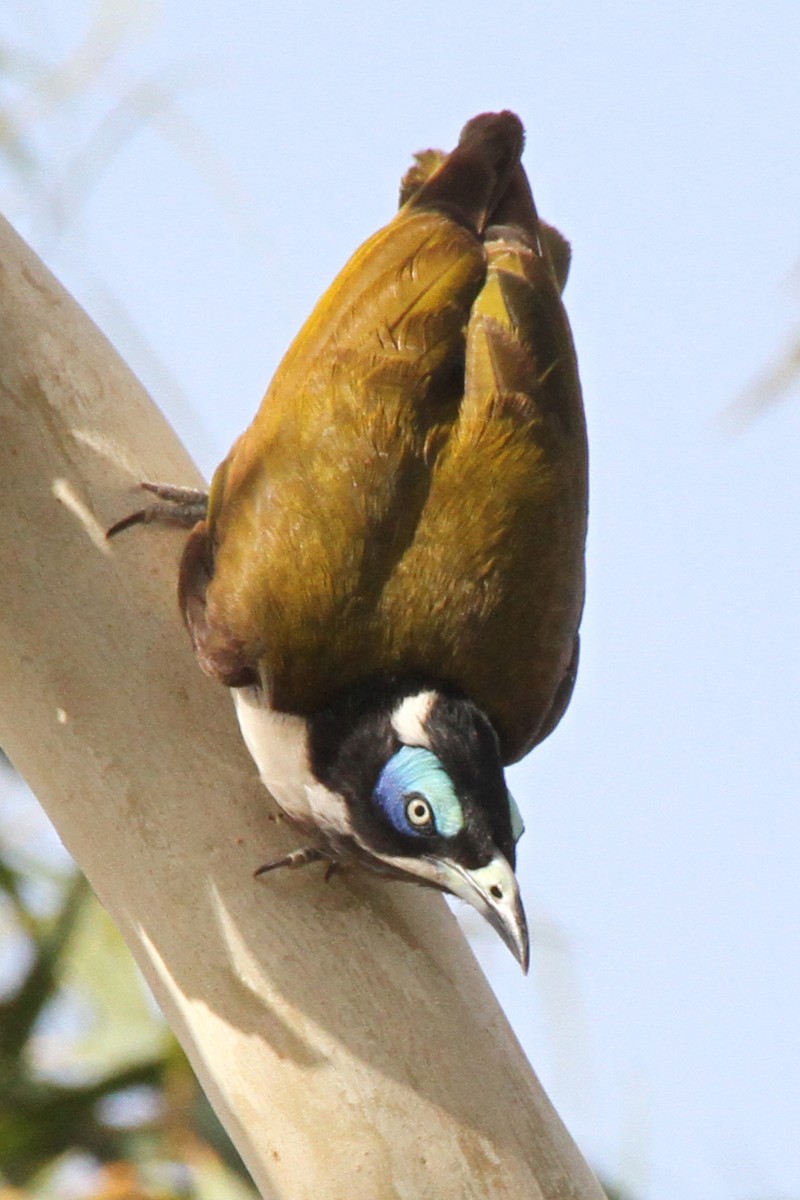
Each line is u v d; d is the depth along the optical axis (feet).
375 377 34.94
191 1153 38.50
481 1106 27.61
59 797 31.24
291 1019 28.43
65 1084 38.50
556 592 34.71
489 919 31.42
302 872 29.81
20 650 31.50
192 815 30.40
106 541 32.53
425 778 31.86
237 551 33.96
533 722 34.86
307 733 32.71
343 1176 27.53
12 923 41.39
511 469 34.60
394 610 33.53
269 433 35.17
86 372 33.65
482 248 37.32
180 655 32.19
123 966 39.96
